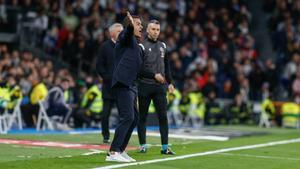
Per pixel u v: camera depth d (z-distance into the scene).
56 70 72.88
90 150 38.53
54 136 47.91
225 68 82.75
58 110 56.72
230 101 78.12
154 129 58.53
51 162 32.28
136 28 33.88
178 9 89.75
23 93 59.53
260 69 84.19
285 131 65.25
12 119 54.22
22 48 73.88
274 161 36.12
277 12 93.19
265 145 46.03
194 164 33.50
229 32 88.50
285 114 75.88
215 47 85.25
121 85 32.97
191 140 48.38
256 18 96.81
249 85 83.75
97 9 79.12
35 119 57.06
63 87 57.72
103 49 42.25
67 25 75.88
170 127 65.31
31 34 75.19
